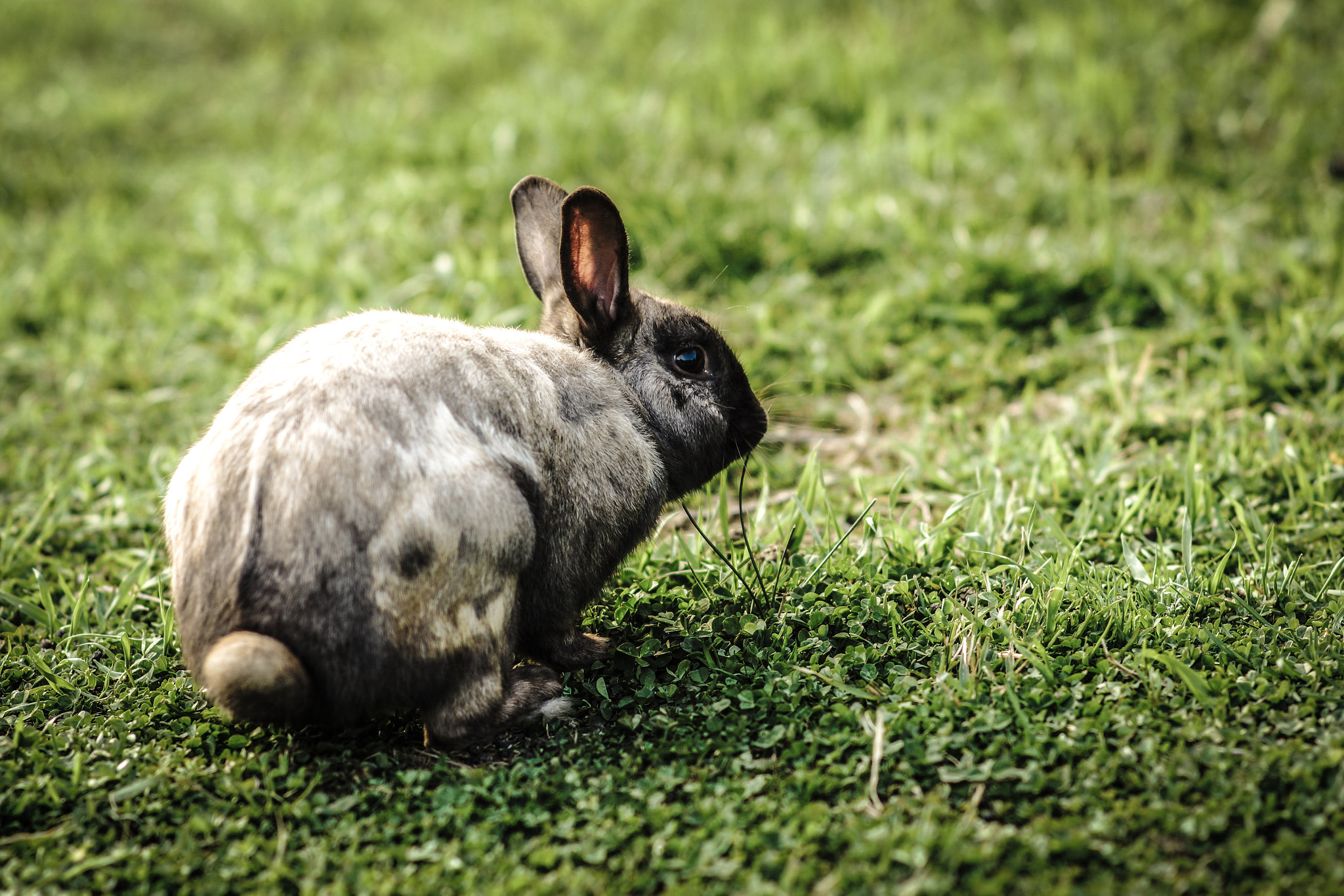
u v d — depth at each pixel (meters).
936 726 3.37
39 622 4.29
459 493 3.32
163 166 9.59
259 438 3.32
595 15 11.50
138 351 6.44
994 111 8.53
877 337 6.19
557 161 8.00
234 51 12.46
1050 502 4.68
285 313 6.56
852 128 8.77
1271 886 2.78
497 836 3.10
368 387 3.39
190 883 2.99
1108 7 10.03
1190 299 6.22
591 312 4.14
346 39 12.34
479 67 10.71
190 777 3.35
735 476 5.22
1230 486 4.63
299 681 3.12
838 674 3.65
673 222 7.09
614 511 3.90
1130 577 4.06
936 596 4.05
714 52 9.86
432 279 6.73
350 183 8.40
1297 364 5.44
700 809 3.11
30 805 3.25
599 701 3.79
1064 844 2.89
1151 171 7.72
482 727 3.52
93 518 4.94
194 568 3.34
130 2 13.51
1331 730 3.28
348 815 3.21
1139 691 3.52
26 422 5.79
